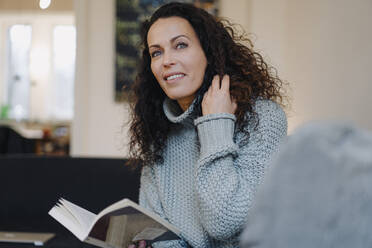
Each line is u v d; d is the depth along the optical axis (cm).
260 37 333
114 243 102
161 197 126
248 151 108
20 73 633
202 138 107
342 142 35
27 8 591
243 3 344
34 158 225
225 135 105
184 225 120
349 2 197
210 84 119
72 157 224
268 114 112
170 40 117
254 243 35
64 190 219
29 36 628
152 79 134
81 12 347
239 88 113
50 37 629
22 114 626
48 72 630
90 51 351
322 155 34
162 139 129
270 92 124
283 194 34
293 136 37
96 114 351
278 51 333
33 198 220
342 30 206
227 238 102
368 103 174
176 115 129
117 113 351
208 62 120
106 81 351
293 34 302
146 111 133
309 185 34
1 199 219
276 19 333
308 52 264
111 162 220
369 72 173
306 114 265
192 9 121
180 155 126
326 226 33
